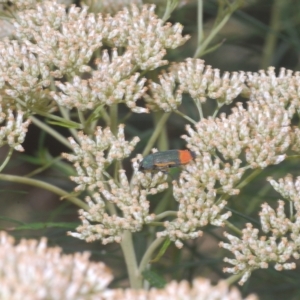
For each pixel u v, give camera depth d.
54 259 0.39
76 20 0.46
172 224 0.44
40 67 0.45
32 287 0.38
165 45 0.46
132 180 0.44
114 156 0.44
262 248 0.44
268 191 0.54
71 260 0.39
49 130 0.47
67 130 0.57
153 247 0.45
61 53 0.45
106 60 0.45
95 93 0.45
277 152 0.45
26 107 0.45
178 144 0.53
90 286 0.39
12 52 0.45
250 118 0.45
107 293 0.39
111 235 0.44
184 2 0.50
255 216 0.52
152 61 0.46
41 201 0.59
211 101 0.54
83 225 0.44
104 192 0.44
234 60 0.57
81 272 0.39
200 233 0.44
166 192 0.50
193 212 0.44
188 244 0.52
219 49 0.56
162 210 0.49
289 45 0.54
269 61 0.54
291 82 0.46
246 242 0.44
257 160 0.44
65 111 0.47
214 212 0.44
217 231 0.54
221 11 0.49
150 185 0.44
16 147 0.44
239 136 0.45
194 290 0.39
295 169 0.51
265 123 0.45
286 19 0.54
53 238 0.50
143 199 0.44
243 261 0.44
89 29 0.46
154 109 0.46
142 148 0.54
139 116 0.56
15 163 0.52
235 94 0.46
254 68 0.56
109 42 0.46
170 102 0.46
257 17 0.57
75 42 0.45
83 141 0.44
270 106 0.45
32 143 0.57
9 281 0.38
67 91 0.45
